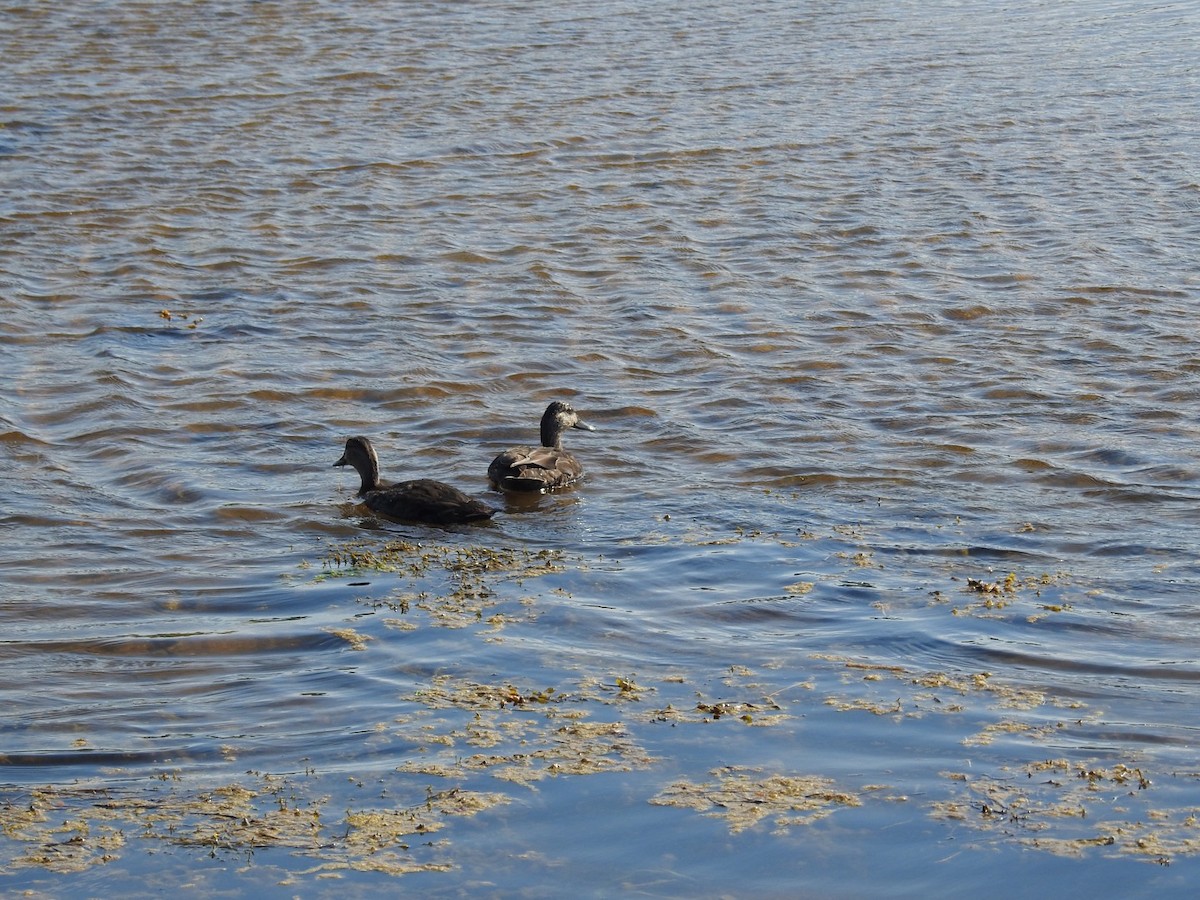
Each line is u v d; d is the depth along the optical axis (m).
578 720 10.56
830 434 17.47
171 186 29.31
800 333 21.56
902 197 29.14
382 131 34.03
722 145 33.19
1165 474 15.93
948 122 35.16
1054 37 45.34
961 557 13.70
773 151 32.72
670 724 10.49
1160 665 11.38
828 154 32.47
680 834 9.09
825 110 36.47
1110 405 18.33
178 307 22.55
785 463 16.50
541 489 15.70
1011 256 25.25
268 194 29.06
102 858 8.85
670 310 22.61
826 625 12.21
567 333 21.58
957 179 30.39
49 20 45.06
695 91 38.41
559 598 12.80
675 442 17.31
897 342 21.11
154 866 8.77
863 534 14.31
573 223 27.53
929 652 11.66
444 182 30.19
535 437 17.69
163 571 13.47
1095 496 15.33
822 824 9.20
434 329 21.69
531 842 9.02
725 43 44.59
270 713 10.72
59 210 27.45
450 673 11.36
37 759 10.02
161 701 10.91
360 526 14.77
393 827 9.17
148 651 11.77
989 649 11.68
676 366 20.20
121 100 36.00
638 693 10.99
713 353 20.66
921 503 15.18
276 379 19.41
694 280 24.23
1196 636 11.89
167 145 32.28
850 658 11.59
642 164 31.67
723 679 11.23
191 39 43.22
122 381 19.05
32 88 36.88
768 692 11.00
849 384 19.34
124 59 40.50
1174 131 33.88
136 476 16.05
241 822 9.24
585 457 16.88
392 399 18.86
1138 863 8.75
